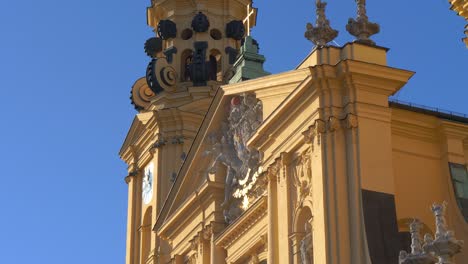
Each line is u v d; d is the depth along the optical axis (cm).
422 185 4394
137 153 6962
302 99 4325
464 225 4306
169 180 6469
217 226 5250
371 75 4175
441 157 4481
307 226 4247
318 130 4172
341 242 3975
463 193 4397
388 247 3909
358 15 4353
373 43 4275
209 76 6769
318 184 4125
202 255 5372
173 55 6894
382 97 4203
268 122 4556
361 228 3956
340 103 4203
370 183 4034
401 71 4200
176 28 6988
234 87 4978
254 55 5353
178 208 5656
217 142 5281
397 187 4331
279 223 4447
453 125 4484
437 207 2838
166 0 7100
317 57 4291
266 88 4725
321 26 4388
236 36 6925
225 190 5206
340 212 4028
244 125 4962
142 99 6950
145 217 6712
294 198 4378
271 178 4566
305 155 4325
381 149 4109
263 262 4791
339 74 4197
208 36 6938
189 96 6669
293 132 4406
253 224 4844
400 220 4284
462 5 3700
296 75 4450
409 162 4406
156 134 6650
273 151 4569
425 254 2836
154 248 6341
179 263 5744
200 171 5512
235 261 5031
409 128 4453
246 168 4944
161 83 6738
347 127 4138
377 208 3991
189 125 6594
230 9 7075
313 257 4094
